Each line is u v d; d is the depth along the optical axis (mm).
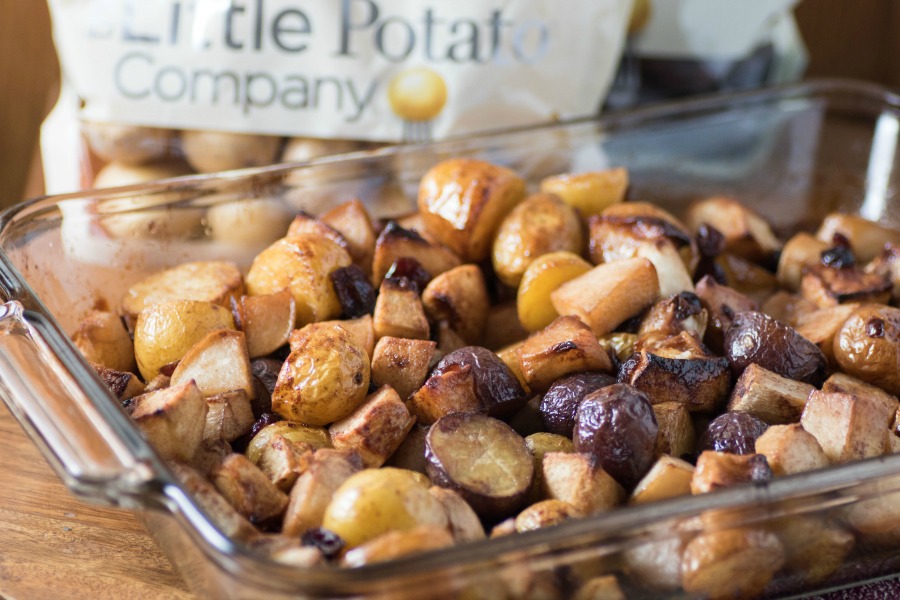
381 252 580
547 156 669
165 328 544
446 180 602
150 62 687
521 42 695
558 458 492
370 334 550
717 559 464
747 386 523
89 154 705
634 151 690
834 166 713
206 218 606
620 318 557
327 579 428
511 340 584
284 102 692
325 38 685
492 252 602
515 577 446
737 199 705
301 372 516
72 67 694
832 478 465
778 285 628
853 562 496
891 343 542
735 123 704
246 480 485
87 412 473
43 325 508
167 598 511
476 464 495
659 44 767
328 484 483
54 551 527
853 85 711
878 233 644
